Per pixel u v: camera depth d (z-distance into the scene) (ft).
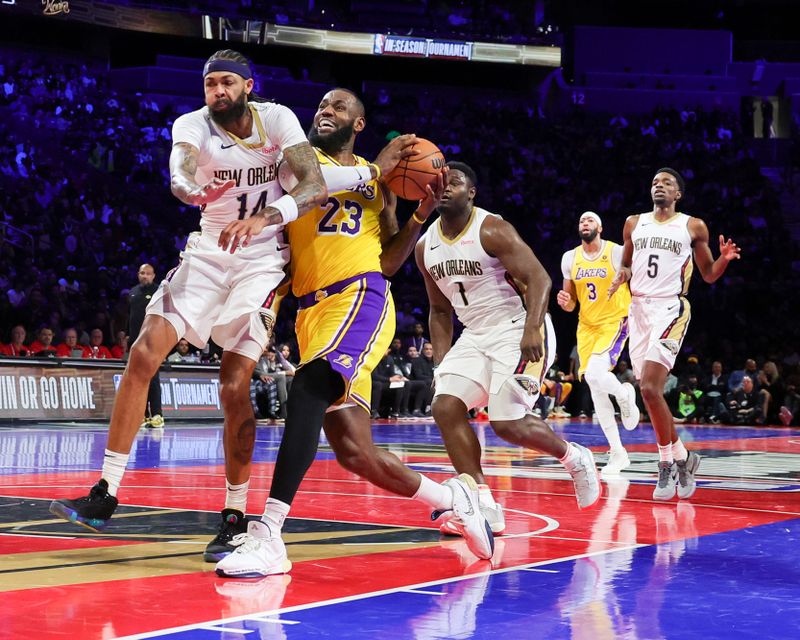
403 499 20.06
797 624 9.98
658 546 14.87
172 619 9.79
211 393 53.11
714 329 78.28
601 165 96.12
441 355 18.07
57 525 16.05
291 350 61.41
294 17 94.38
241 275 13.67
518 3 103.60
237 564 11.98
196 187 12.42
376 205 14.06
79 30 92.73
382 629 9.53
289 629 9.47
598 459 32.86
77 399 47.21
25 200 70.38
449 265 17.26
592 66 105.91
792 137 102.53
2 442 33.78
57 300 58.03
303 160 12.92
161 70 93.71
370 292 13.60
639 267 23.98
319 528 16.33
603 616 10.23
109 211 75.00
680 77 105.09
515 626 9.74
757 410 60.64
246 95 13.39
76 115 84.89
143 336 13.39
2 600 10.53
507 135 98.73
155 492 20.80
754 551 14.48
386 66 104.58
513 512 18.74
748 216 90.38
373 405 57.26
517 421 17.15
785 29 108.68
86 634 9.11
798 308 79.10
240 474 13.80
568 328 77.66
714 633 9.57
